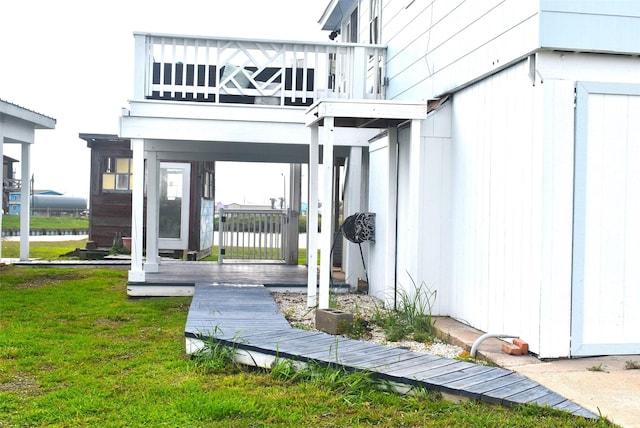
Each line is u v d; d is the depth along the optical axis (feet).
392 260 25.44
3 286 31.50
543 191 16.69
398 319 21.26
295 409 13.08
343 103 21.77
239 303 23.76
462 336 19.15
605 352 16.98
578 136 16.81
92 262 41.60
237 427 12.05
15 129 40.19
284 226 40.83
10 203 126.21
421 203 22.62
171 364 16.62
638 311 17.19
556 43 16.53
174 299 28.07
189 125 27.89
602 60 17.02
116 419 12.52
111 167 53.52
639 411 12.54
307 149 33.91
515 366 15.81
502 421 12.09
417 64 25.85
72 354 17.74
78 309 25.17
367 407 13.33
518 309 17.75
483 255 19.99
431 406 13.17
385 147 27.17
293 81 28.76
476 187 20.65
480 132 20.43
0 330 20.67
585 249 16.92
